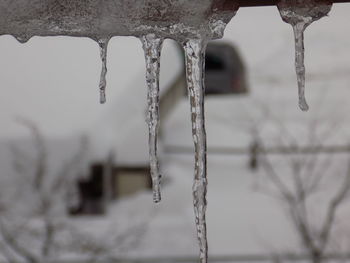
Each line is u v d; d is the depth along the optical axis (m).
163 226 11.44
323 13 2.13
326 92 12.70
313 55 13.66
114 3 2.04
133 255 10.50
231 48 14.75
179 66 14.15
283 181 11.25
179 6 2.06
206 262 2.39
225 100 13.84
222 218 11.62
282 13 2.13
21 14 2.02
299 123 12.14
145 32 2.10
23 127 11.62
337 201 10.29
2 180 10.80
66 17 2.05
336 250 10.22
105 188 11.95
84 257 10.15
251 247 10.78
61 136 11.88
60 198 11.14
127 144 12.72
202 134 2.37
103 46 2.12
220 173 12.85
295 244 10.41
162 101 14.11
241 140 13.12
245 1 2.07
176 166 13.30
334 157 11.35
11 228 10.14
